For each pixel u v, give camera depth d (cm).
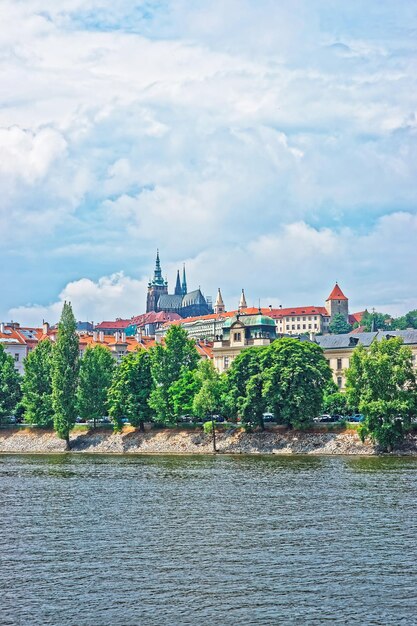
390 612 6838
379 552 8656
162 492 13038
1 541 9425
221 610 6944
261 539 9338
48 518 10850
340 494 12375
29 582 7750
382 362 18538
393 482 13612
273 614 6838
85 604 7125
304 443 19762
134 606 7069
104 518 10794
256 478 14562
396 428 18612
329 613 6838
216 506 11556
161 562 8406
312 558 8450
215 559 8488
